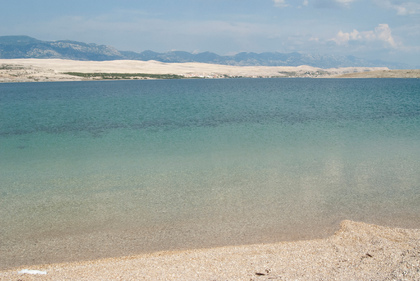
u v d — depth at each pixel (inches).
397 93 2443.4
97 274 280.8
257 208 441.1
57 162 679.1
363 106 1615.4
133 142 861.2
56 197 486.9
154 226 395.2
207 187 522.0
